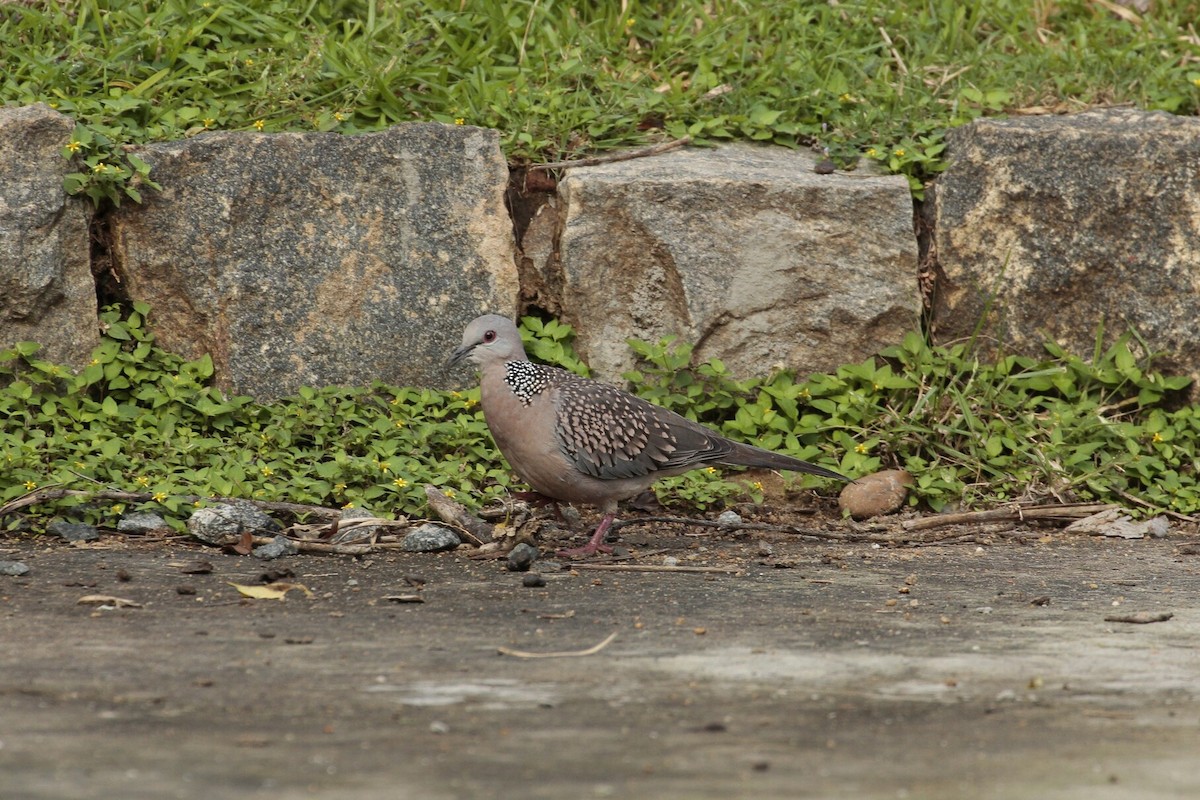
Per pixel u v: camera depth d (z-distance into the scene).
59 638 6.94
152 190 12.41
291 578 8.81
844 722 5.65
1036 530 11.65
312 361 12.56
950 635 7.45
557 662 6.65
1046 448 12.50
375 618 7.64
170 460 11.27
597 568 9.41
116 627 7.25
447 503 10.44
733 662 6.70
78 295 12.20
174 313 12.52
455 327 12.80
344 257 12.67
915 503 12.11
